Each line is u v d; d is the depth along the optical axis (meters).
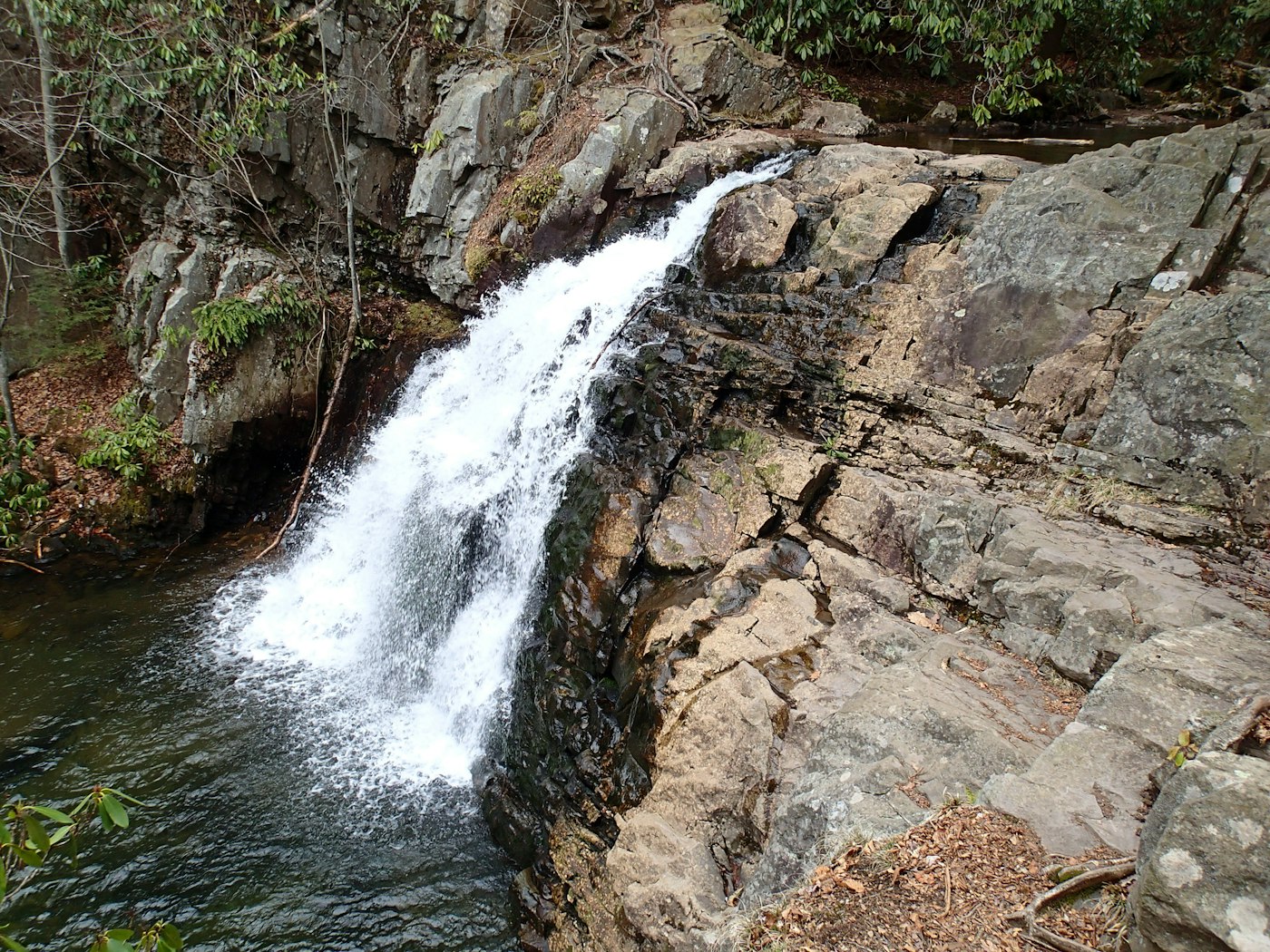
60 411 12.12
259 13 11.52
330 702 9.05
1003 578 5.79
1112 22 14.90
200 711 8.80
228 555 11.94
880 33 15.55
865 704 4.91
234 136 11.24
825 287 8.48
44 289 12.34
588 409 8.73
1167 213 6.79
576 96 12.42
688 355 8.32
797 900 3.88
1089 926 3.23
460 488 9.65
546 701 7.15
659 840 5.36
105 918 6.47
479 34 12.82
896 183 9.38
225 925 6.43
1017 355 7.03
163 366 11.80
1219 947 2.55
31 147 12.25
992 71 13.73
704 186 11.15
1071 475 6.37
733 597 6.55
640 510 7.52
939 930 3.36
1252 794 2.75
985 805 3.93
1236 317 5.71
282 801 7.60
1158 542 5.74
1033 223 7.21
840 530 6.99
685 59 12.91
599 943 5.50
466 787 7.82
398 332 12.91
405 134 12.81
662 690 6.09
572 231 11.59
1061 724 4.78
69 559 11.13
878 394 7.46
